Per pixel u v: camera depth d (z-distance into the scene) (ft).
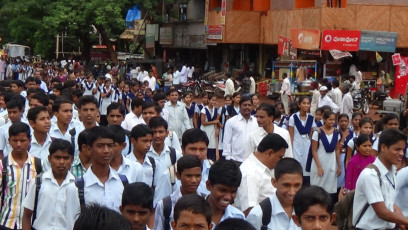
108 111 30.19
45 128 25.88
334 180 32.76
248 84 91.15
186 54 139.74
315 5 99.71
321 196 14.65
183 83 113.19
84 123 28.37
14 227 21.95
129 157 23.73
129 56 148.05
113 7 122.42
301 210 14.80
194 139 21.71
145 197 15.44
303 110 34.68
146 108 31.32
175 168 21.33
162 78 113.19
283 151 20.90
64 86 50.55
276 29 101.09
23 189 22.22
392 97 84.79
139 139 23.36
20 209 22.09
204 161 22.17
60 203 19.66
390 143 19.76
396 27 88.53
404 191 21.35
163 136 24.71
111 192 20.17
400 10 88.43
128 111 58.80
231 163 17.49
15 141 22.20
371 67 93.45
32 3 138.31
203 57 132.36
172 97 43.16
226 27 107.45
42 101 33.45
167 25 139.44
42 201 19.62
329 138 32.37
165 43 137.90
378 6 87.76
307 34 87.51
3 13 151.33
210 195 17.61
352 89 82.28
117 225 10.54
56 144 19.72
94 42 150.00
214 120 43.45
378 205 19.54
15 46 186.09
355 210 20.47
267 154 20.85
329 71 91.04
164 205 18.30
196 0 130.11
